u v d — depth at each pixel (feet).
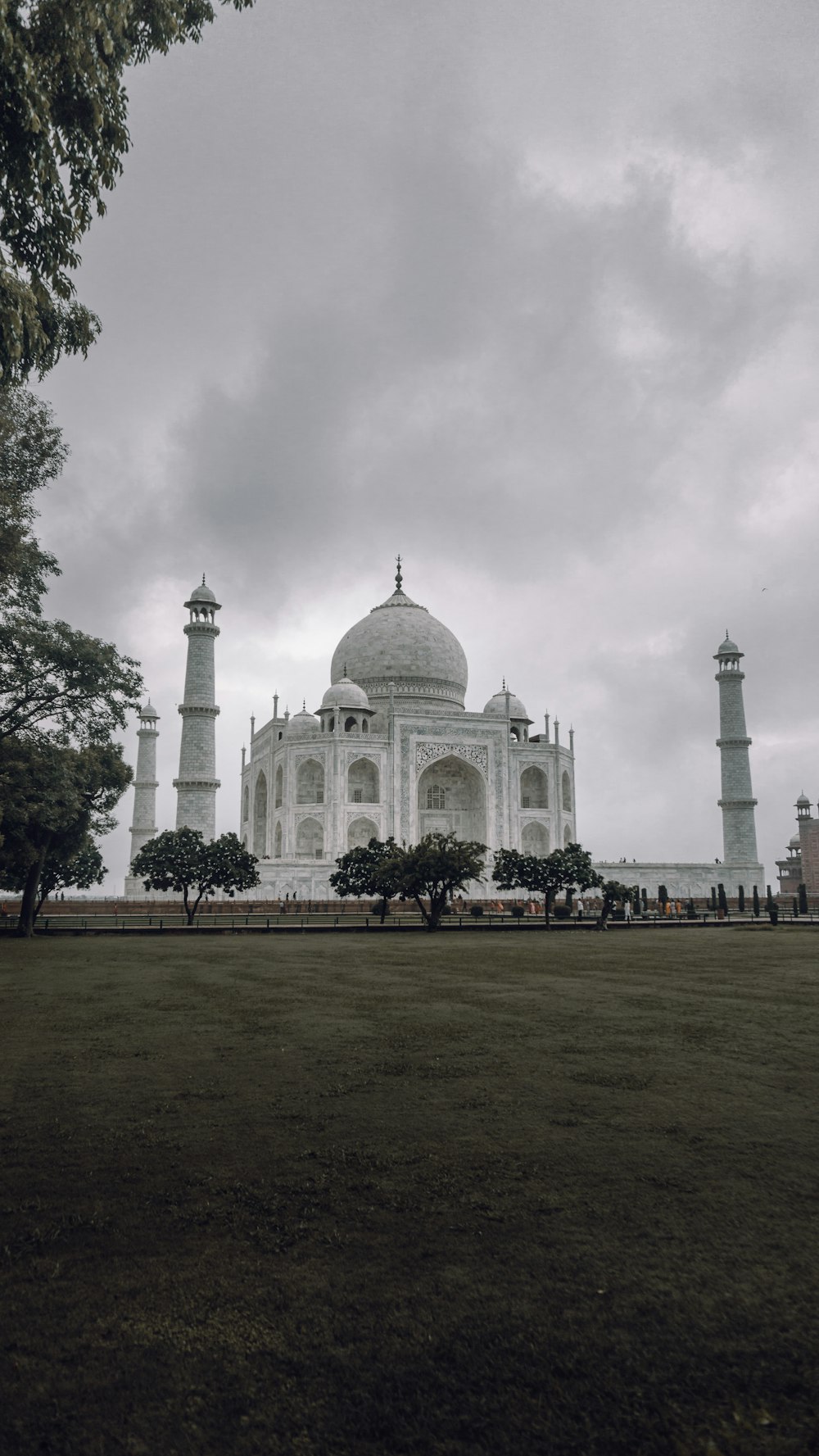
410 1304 22.24
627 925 196.34
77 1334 21.06
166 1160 33.37
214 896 272.31
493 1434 17.31
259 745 377.91
